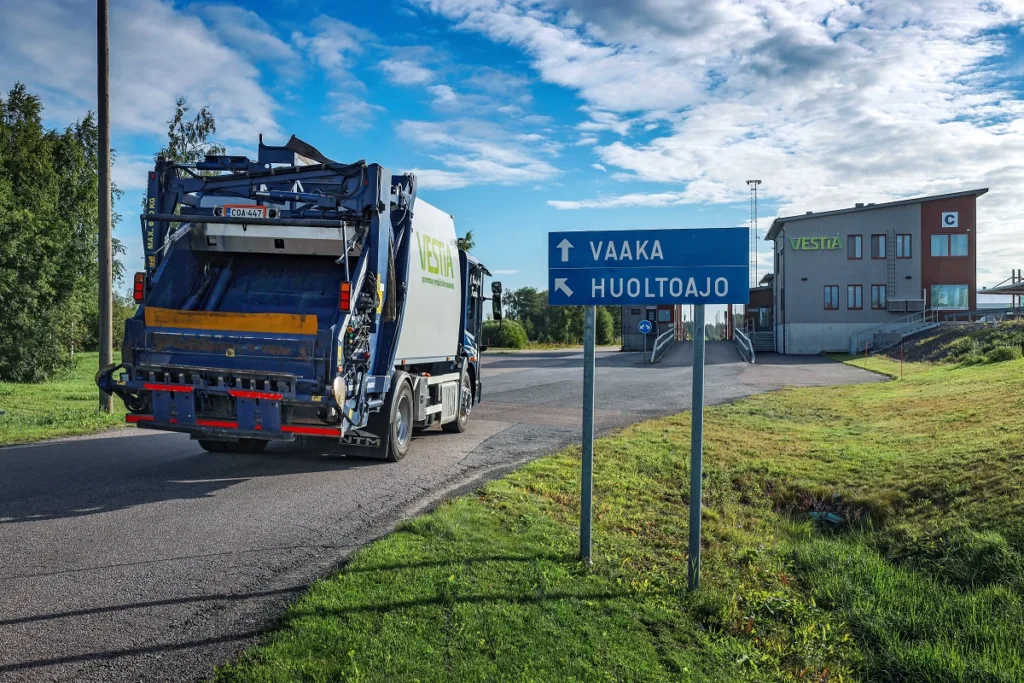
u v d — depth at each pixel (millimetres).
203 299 8875
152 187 8695
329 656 3711
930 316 47219
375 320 8391
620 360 39469
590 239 5434
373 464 9086
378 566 4992
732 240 5211
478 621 4215
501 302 13617
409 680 3525
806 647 4547
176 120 29750
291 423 7730
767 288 61906
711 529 7035
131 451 9445
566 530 6211
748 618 4879
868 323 48344
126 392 8000
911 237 48125
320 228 8406
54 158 26859
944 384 18422
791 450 10844
